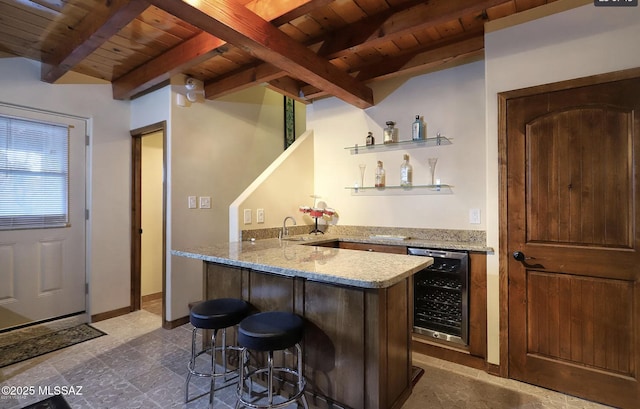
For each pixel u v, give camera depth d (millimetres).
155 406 1928
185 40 2615
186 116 3293
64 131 3182
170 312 3139
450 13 2010
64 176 3193
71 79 3197
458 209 2875
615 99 1905
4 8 2186
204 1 1710
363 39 2354
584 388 2000
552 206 2092
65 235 3205
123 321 3326
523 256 2184
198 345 2764
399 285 1847
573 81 2014
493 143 2301
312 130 3803
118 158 3523
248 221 2959
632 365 1872
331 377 1792
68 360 2486
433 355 2611
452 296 2582
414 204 3109
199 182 3400
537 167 2139
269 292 2064
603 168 1939
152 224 4094
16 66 2881
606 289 1941
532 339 2166
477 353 2389
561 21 2061
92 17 2275
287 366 1997
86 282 3332
